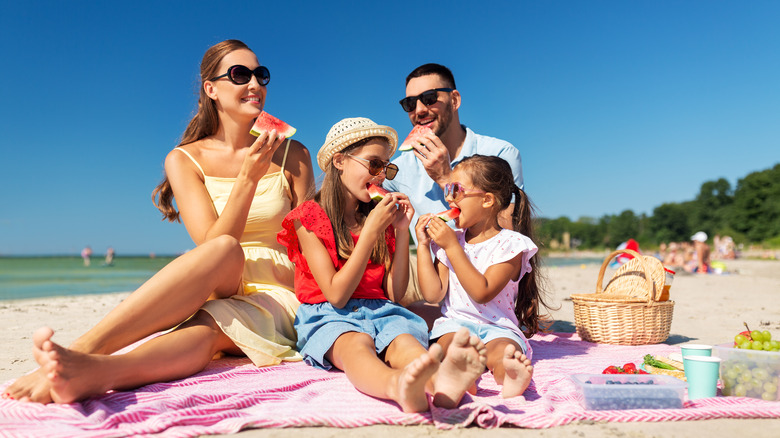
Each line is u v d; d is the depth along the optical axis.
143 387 2.58
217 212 3.70
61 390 2.14
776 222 70.75
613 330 4.21
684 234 109.38
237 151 3.95
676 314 6.78
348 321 3.05
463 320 3.25
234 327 3.10
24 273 28.36
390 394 2.29
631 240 6.95
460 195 3.41
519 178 4.76
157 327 2.72
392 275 3.43
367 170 3.26
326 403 2.45
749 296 9.53
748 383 2.59
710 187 106.19
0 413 2.09
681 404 2.43
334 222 3.29
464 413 2.21
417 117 4.73
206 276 2.85
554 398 2.61
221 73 3.79
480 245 3.42
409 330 2.94
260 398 2.50
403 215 3.34
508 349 2.49
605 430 2.17
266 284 3.69
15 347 4.61
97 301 9.78
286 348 3.34
